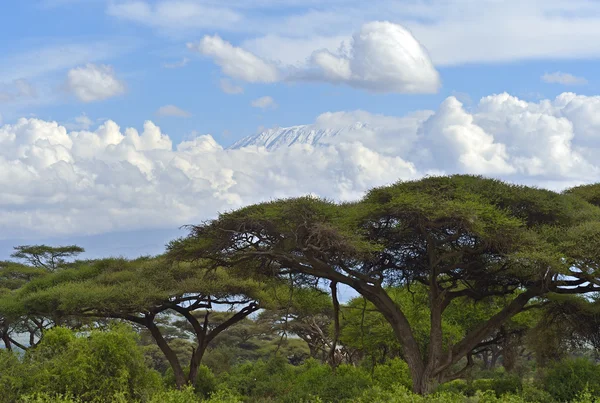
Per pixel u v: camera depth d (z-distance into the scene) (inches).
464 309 1841.8
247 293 1697.8
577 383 1112.8
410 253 1425.9
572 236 1242.6
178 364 1648.6
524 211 1354.6
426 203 1209.4
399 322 1330.0
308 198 1316.4
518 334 1732.3
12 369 725.9
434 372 1286.9
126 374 746.8
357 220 1317.7
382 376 1429.6
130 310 1627.7
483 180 1380.4
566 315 1456.7
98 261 2016.5
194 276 1756.9
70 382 721.6
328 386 1277.1
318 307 2030.0
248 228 1339.8
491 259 1374.3
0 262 2610.7
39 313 1761.8
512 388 1245.7
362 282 1341.0
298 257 1322.6
